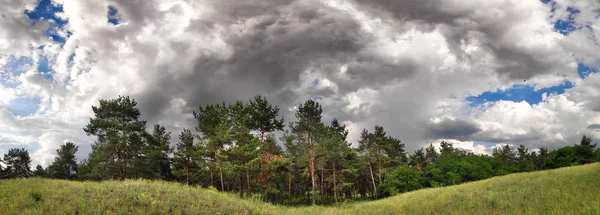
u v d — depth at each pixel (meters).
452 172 69.38
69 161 69.00
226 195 22.73
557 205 14.35
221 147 38.53
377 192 64.19
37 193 13.17
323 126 41.62
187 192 18.88
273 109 44.19
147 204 14.62
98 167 41.44
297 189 68.25
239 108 40.88
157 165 56.25
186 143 52.03
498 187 22.88
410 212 18.33
